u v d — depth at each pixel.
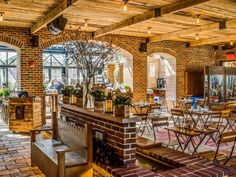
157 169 4.06
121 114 3.80
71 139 4.04
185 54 11.56
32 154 4.47
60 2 5.56
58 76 14.31
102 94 4.51
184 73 11.54
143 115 6.50
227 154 5.06
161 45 10.89
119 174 3.48
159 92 13.34
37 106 7.42
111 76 11.40
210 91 10.64
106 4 5.72
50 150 3.96
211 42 10.45
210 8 5.98
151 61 14.44
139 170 3.62
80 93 5.11
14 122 7.25
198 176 3.43
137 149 4.77
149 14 6.30
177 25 8.00
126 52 10.12
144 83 10.53
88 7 5.98
